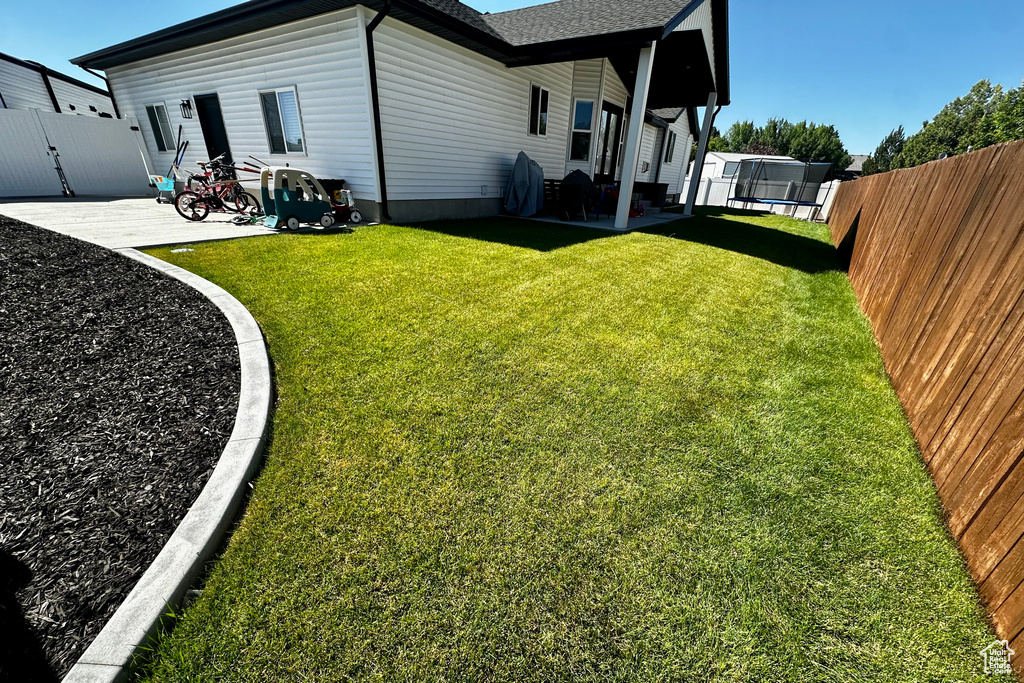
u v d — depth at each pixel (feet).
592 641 4.17
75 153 36.01
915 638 4.34
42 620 4.11
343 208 23.34
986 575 4.76
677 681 3.90
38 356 8.55
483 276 15.07
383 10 19.36
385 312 11.58
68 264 12.83
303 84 24.52
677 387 8.72
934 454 6.75
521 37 28.40
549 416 7.50
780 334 11.92
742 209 57.21
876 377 9.83
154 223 22.24
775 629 4.36
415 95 24.21
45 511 5.23
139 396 7.55
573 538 5.22
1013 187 6.91
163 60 31.99
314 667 3.86
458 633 4.17
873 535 5.53
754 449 7.02
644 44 23.12
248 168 30.25
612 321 11.89
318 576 4.63
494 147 30.96
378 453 6.42
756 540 5.34
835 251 26.61
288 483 5.82
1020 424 4.84
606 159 42.24
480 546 5.05
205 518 5.07
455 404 7.69
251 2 21.80
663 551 5.11
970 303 7.18
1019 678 4.00
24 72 48.06
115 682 3.68
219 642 4.03
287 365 8.77
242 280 13.55
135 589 4.29
